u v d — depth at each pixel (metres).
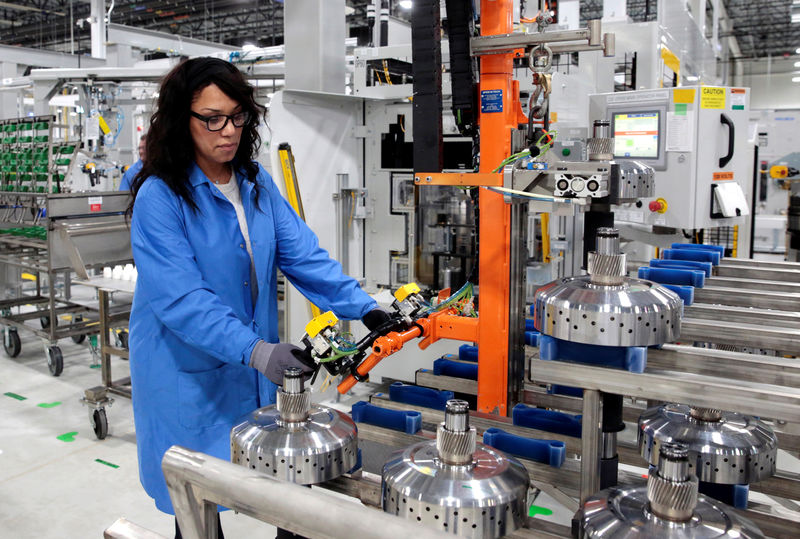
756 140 5.57
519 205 1.75
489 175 1.81
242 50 5.18
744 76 16.39
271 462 1.03
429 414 1.56
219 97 1.45
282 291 4.48
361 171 4.16
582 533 0.88
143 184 1.54
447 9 1.95
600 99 3.87
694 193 3.59
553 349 1.16
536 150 1.63
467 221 3.80
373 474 1.13
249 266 1.67
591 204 1.48
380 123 4.04
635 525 0.82
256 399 1.73
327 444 1.05
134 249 1.48
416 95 1.89
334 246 4.01
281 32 13.20
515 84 2.24
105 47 8.27
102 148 5.95
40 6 11.45
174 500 0.93
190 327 1.40
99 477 3.11
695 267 2.37
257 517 0.83
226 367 1.66
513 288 1.80
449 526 0.86
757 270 2.44
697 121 3.53
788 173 7.95
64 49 14.43
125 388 3.64
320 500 0.76
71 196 4.07
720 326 1.55
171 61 6.42
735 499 1.19
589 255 1.17
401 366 4.01
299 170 3.71
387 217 4.11
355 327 3.96
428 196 3.88
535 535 0.93
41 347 5.29
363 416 1.40
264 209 1.69
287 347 1.30
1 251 5.01
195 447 1.64
